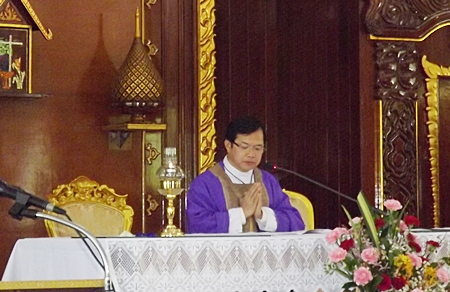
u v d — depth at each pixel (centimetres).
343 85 857
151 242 503
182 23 905
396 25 844
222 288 510
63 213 397
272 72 943
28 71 817
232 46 938
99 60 875
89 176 868
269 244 519
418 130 864
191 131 903
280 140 934
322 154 882
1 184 393
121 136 874
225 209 641
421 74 865
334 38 869
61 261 514
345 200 853
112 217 790
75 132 866
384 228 445
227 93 933
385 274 436
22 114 850
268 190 663
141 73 844
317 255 525
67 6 868
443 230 541
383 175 845
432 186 868
